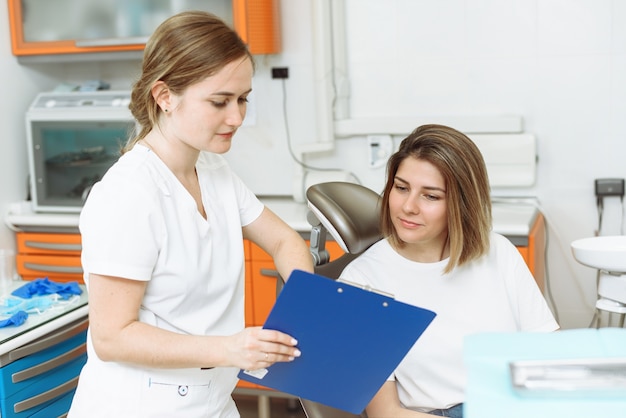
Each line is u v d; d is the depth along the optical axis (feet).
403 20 10.33
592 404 2.48
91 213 4.31
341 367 4.15
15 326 6.47
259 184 11.28
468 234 5.34
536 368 2.63
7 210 10.80
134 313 4.33
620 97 9.74
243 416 10.29
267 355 3.99
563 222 10.19
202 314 4.80
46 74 11.68
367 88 10.64
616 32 9.63
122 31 10.57
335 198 5.64
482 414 2.52
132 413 4.60
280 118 11.00
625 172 9.87
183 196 4.64
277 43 10.59
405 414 5.02
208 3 10.15
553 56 9.88
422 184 5.17
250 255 9.61
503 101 10.15
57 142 10.69
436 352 5.30
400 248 5.55
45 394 6.58
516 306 5.57
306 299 3.76
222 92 4.27
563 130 10.01
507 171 9.98
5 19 10.83
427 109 10.45
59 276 10.49
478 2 10.02
